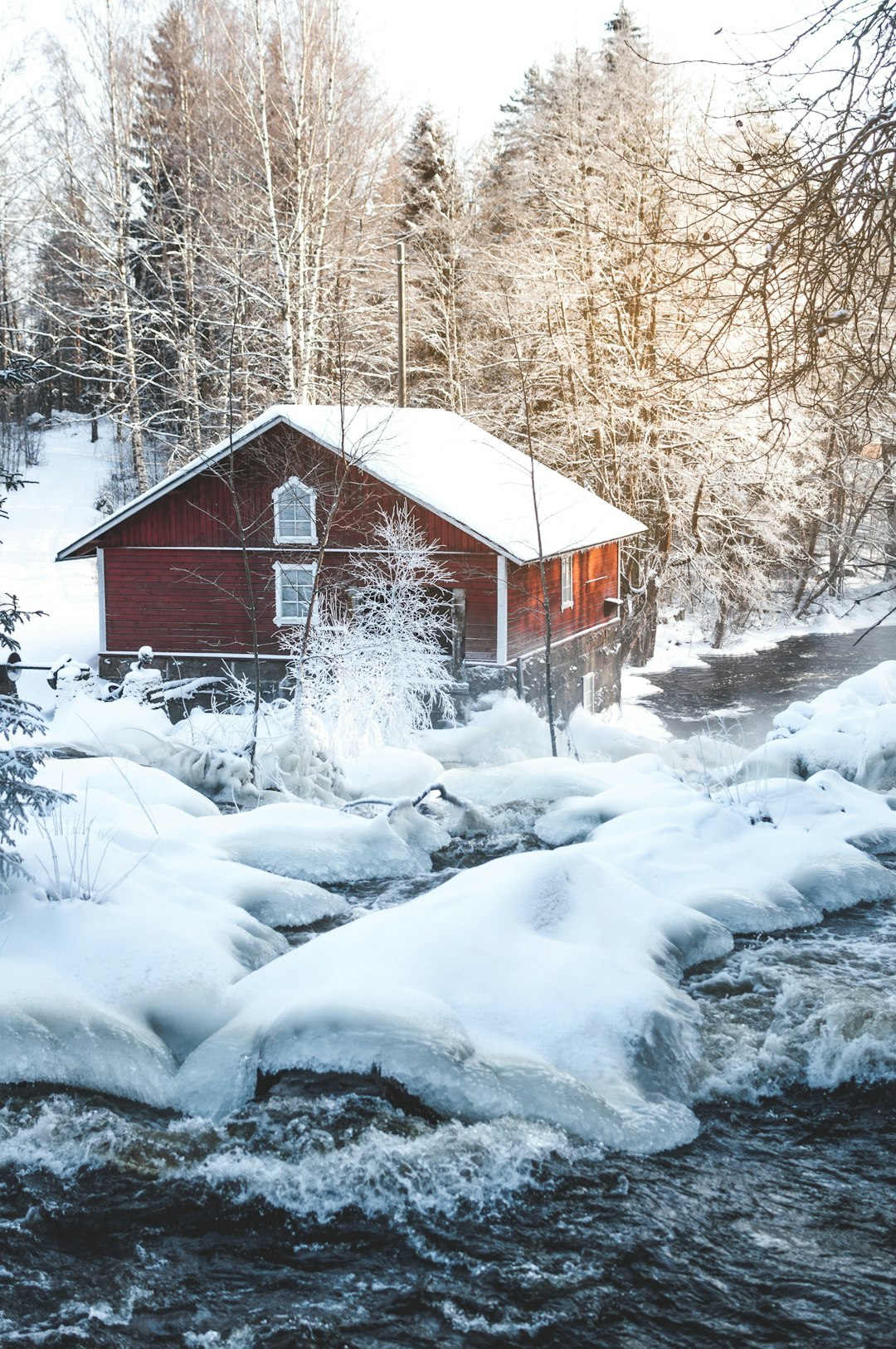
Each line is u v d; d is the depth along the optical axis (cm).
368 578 2128
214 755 1399
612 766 1425
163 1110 677
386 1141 632
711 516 3622
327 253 3234
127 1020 721
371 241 3694
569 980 754
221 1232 580
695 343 805
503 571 2262
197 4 3691
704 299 756
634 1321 518
